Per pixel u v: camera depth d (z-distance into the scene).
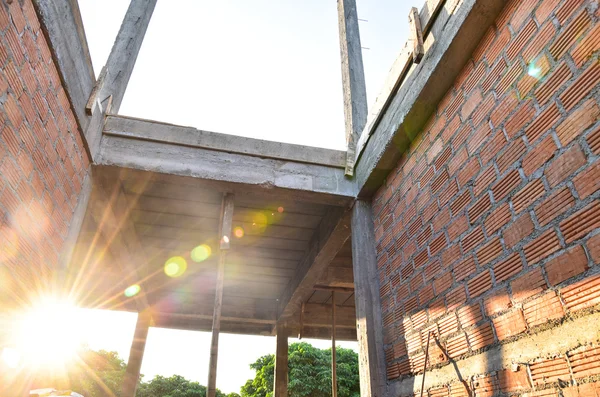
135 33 3.79
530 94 2.00
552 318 1.69
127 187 3.95
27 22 2.16
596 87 1.64
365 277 3.41
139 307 6.26
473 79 2.46
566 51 1.81
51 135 2.58
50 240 2.73
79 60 2.82
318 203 3.87
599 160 1.58
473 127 2.41
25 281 2.47
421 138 3.00
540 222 1.83
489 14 2.30
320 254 4.57
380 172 3.46
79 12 2.75
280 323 6.68
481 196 2.26
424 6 2.82
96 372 16.06
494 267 2.08
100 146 3.40
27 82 2.23
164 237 4.95
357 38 4.58
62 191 2.85
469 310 2.23
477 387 2.07
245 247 5.18
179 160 3.53
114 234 4.43
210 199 4.19
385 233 3.39
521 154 2.01
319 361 16.88
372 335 3.17
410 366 2.74
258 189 3.66
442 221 2.61
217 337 3.12
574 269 1.62
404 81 3.05
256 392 18.11
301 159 3.80
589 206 1.59
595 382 1.46
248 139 3.77
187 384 19.02
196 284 6.13
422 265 2.77
